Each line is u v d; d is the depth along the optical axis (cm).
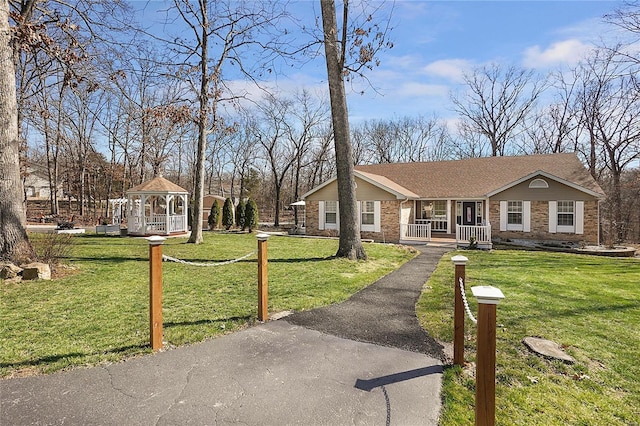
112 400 310
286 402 310
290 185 4628
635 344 448
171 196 2020
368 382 347
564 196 1698
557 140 2967
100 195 3838
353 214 1112
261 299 527
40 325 486
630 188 2491
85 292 667
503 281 842
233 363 386
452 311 586
